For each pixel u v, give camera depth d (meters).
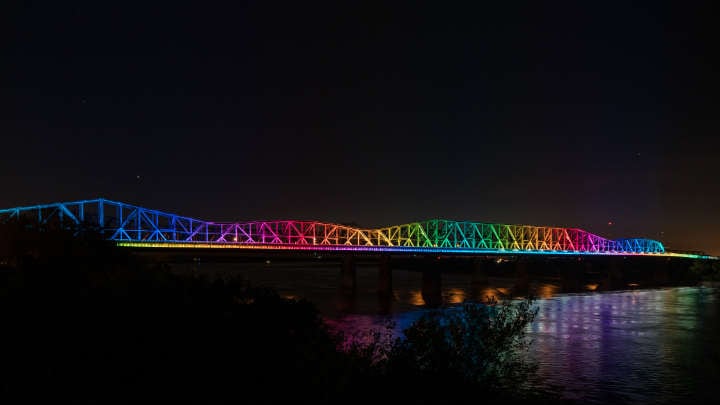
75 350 24.12
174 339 26.20
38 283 36.97
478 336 23.38
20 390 20.59
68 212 120.94
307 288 157.50
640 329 76.38
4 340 24.86
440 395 21.94
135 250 131.75
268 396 21.41
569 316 91.62
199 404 20.84
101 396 20.62
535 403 39.25
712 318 89.50
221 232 166.25
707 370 51.44
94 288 34.47
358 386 21.73
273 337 30.14
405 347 23.38
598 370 51.06
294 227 182.88
